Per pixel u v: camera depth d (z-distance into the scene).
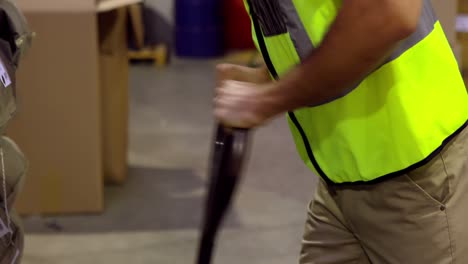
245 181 3.45
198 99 4.72
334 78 1.13
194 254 2.81
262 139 3.97
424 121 1.33
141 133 4.11
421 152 1.34
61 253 2.81
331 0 1.27
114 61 3.16
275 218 3.09
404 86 1.32
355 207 1.46
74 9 2.84
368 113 1.35
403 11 1.09
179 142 3.97
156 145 3.93
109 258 2.78
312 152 1.47
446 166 1.38
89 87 2.94
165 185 3.42
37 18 2.84
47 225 3.02
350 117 1.36
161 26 5.78
